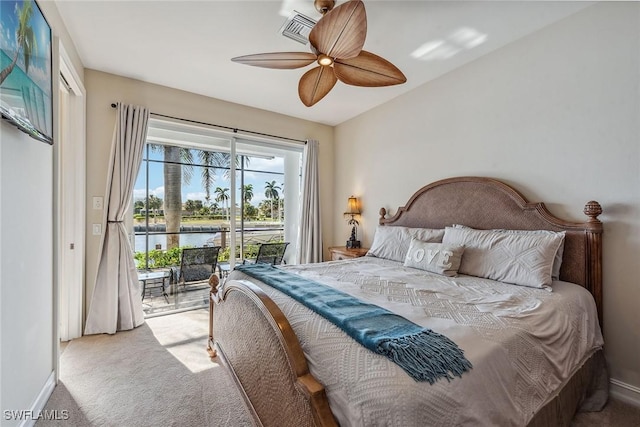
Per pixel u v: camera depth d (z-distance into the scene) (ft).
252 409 4.78
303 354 3.56
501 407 3.14
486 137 8.29
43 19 5.23
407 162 10.83
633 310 5.75
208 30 7.20
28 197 4.89
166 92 10.28
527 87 7.41
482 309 4.56
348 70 6.69
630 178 5.81
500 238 6.99
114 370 6.73
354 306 4.26
